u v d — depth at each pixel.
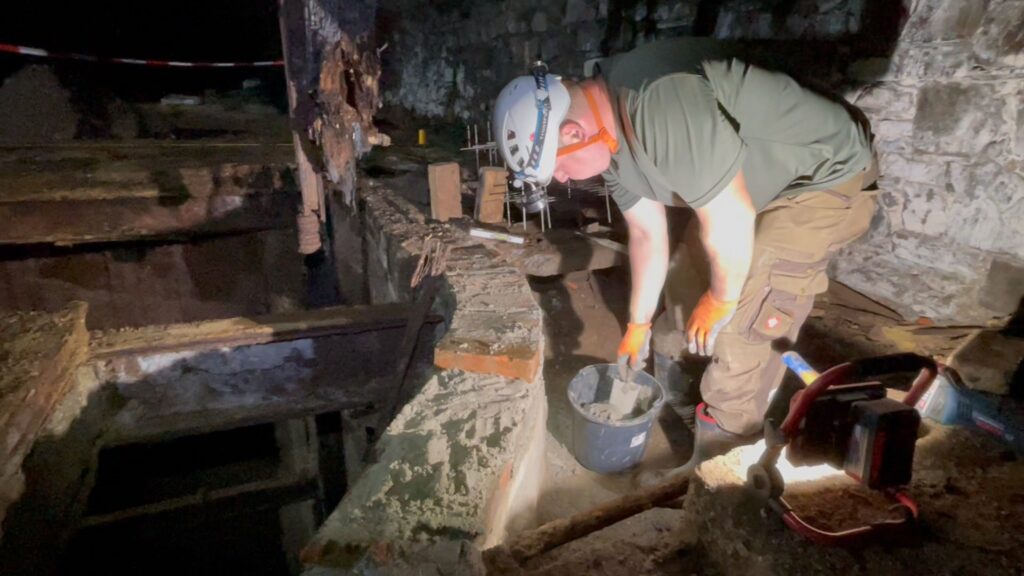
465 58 6.39
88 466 2.51
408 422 1.70
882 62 2.74
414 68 7.57
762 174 1.78
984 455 1.66
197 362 2.67
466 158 5.12
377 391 2.94
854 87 2.89
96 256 5.04
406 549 1.23
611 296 3.54
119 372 2.59
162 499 4.75
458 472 1.49
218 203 4.75
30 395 2.08
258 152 5.53
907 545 1.35
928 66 2.58
